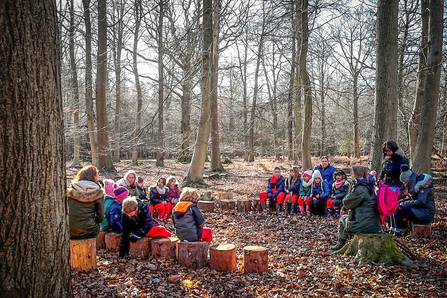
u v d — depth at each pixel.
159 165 23.78
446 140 19.98
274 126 26.88
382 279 4.21
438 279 4.18
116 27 20.48
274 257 5.35
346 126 27.98
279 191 8.66
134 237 4.98
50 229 2.56
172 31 18.81
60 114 2.70
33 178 2.46
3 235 2.35
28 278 2.43
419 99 12.90
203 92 13.92
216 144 19.92
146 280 4.17
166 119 30.58
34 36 2.48
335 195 7.71
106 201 5.72
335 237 6.37
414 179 6.17
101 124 18.53
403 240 5.93
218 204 9.89
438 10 9.84
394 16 7.31
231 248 4.63
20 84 2.41
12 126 2.38
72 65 18.03
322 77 26.92
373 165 7.55
